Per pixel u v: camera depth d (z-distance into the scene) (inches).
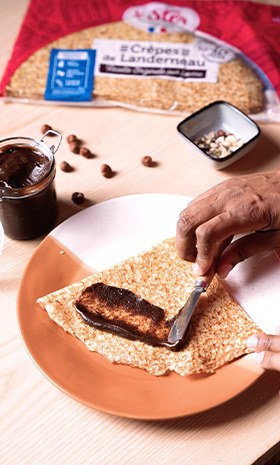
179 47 43.2
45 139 39.2
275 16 45.0
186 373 29.2
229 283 32.3
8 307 32.6
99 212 34.6
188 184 37.2
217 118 39.6
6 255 34.4
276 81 41.4
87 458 28.3
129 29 44.3
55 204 35.0
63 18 44.9
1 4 47.1
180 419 29.2
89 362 29.8
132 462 28.2
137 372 29.6
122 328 30.3
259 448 28.4
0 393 29.9
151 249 33.3
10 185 32.7
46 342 30.1
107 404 28.1
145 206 34.9
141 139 39.4
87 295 31.4
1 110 40.8
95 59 42.5
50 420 29.3
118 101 40.8
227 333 30.4
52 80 41.5
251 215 30.7
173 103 40.4
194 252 31.7
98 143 39.1
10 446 28.6
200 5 45.7
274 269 32.3
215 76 41.7
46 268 32.8
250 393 29.8
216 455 28.3
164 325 30.5
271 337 29.2
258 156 38.5
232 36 43.9
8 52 43.9
